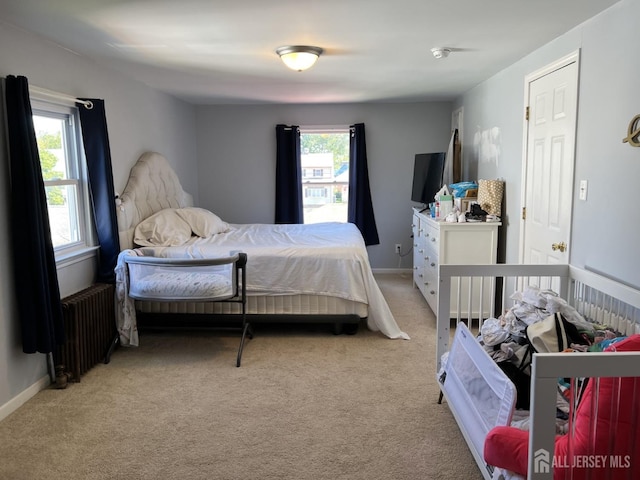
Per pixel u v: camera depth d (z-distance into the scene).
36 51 2.86
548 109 3.10
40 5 2.32
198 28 2.71
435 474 2.05
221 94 5.11
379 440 2.31
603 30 2.46
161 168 4.57
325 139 6.13
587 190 2.62
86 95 3.44
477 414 1.95
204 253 3.70
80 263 3.28
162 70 3.85
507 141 3.85
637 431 1.41
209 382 2.97
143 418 2.54
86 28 2.70
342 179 6.20
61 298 3.03
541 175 3.21
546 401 1.31
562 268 2.62
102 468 2.11
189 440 2.32
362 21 2.61
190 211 4.53
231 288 3.28
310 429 2.41
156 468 2.10
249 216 6.14
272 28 2.72
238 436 2.35
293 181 5.96
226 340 3.70
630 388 1.39
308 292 3.69
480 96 4.57
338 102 5.82
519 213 3.59
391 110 5.89
